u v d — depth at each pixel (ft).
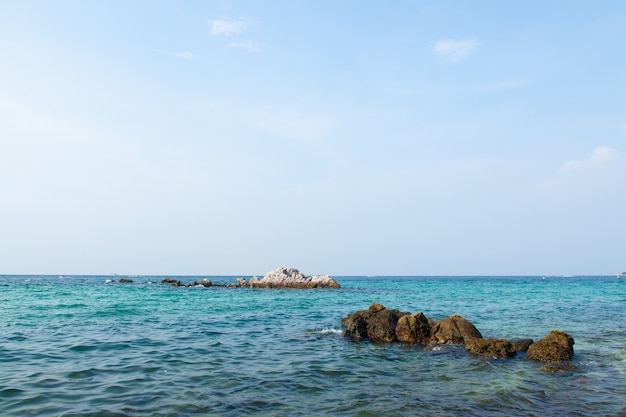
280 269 312.29
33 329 74.79
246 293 221.66
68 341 62.69
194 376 43.75
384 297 194.90
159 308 122.52
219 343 64.08
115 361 49.96
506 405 35.53
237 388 39.58
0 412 31.40
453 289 295.07
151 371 45.47
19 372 43.78
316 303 153.89
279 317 103.65
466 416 32.48
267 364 50.44
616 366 51.42
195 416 31.48
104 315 99.30
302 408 33.94
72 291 215.10
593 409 34.68
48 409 32.27
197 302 150.61
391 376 45.68
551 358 54.39
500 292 248.32
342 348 62.44
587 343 67.15
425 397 37.55
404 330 69.51
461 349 61.93
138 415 31.45
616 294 224.12
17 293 191.52
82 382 40.45
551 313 115.03
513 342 64.44
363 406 34.68
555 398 37.86
